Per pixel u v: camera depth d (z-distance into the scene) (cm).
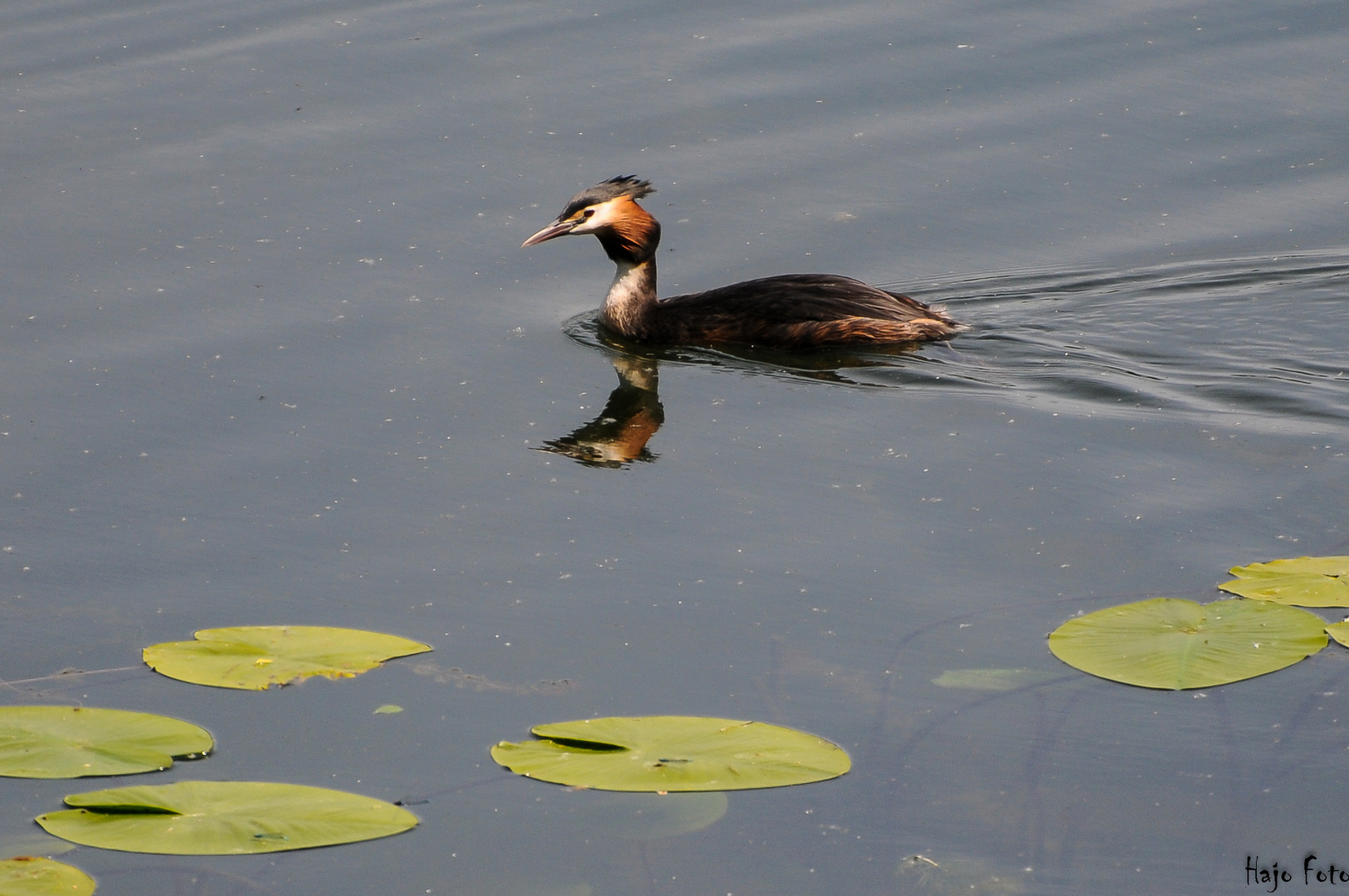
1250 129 2117
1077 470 1409
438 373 1645
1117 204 1975
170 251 1862
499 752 983
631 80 2273
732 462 1462
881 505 1361
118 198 1975
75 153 2080
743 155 2088
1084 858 920
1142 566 1232
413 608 1211
